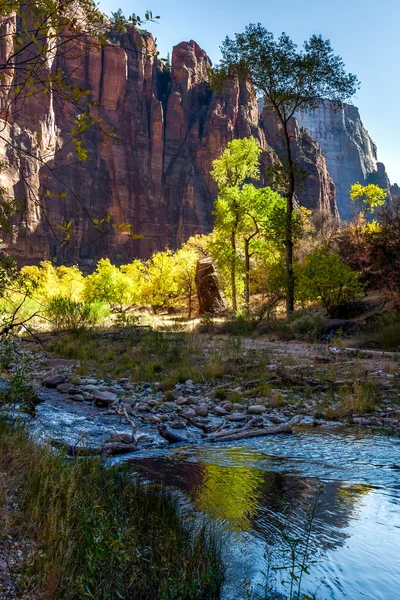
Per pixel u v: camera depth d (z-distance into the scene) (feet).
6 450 15.30
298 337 69.00
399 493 16.24
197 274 138.10
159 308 182.70
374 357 49.70
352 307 87.35
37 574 8.91
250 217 130.52
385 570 10.78
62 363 47.78
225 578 10.48
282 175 94.68
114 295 171.22
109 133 9.28
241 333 71.72
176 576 9.83
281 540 12.36
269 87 96.84
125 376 43.75
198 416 30.78
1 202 8.94
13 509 11.65
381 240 88.99
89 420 27.73
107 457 21.06
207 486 16.92
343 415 30.60
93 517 10.77
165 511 13.26
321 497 15.76
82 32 8.83
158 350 54.54
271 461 20.62
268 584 10.20
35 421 25.14
